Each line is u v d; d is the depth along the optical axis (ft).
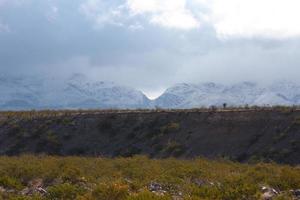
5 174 124.26
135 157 177.47
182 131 284.61
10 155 297.12
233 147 256.32
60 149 296.71
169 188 99.71
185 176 119.96
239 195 85.92
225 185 96.02
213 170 136.67
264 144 249.55
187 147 268.21
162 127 293.23
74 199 87.40
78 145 296.92
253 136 258.98
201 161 169.48
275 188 100.83
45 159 174.40
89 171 130.72
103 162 157.79
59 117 331.36
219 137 268.82
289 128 254.68
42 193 97.25
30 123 330.34
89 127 312.71
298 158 229.04
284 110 275.80
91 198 81.10
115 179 108.58
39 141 305.53
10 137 317.01
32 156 201.26
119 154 279.08
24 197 87.20
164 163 155.12
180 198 84.17
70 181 112.78
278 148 241.35
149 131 293.23
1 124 337.52
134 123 306.14
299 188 101.60
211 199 83.25
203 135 275.18
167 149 270.46
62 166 136.46
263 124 267.18
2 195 92.89
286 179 106.22
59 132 312.91
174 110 315.37
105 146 291.79
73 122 321.52
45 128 319.47
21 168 131.64
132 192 88.53
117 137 296.51
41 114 345.51
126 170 131.03
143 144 283.59
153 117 308.40
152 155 270.87
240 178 106.52
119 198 80.79
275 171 132.57
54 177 118.62
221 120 284.00
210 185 99.40
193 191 89.92
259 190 92.07
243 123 274.98
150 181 108.47
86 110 353.72
